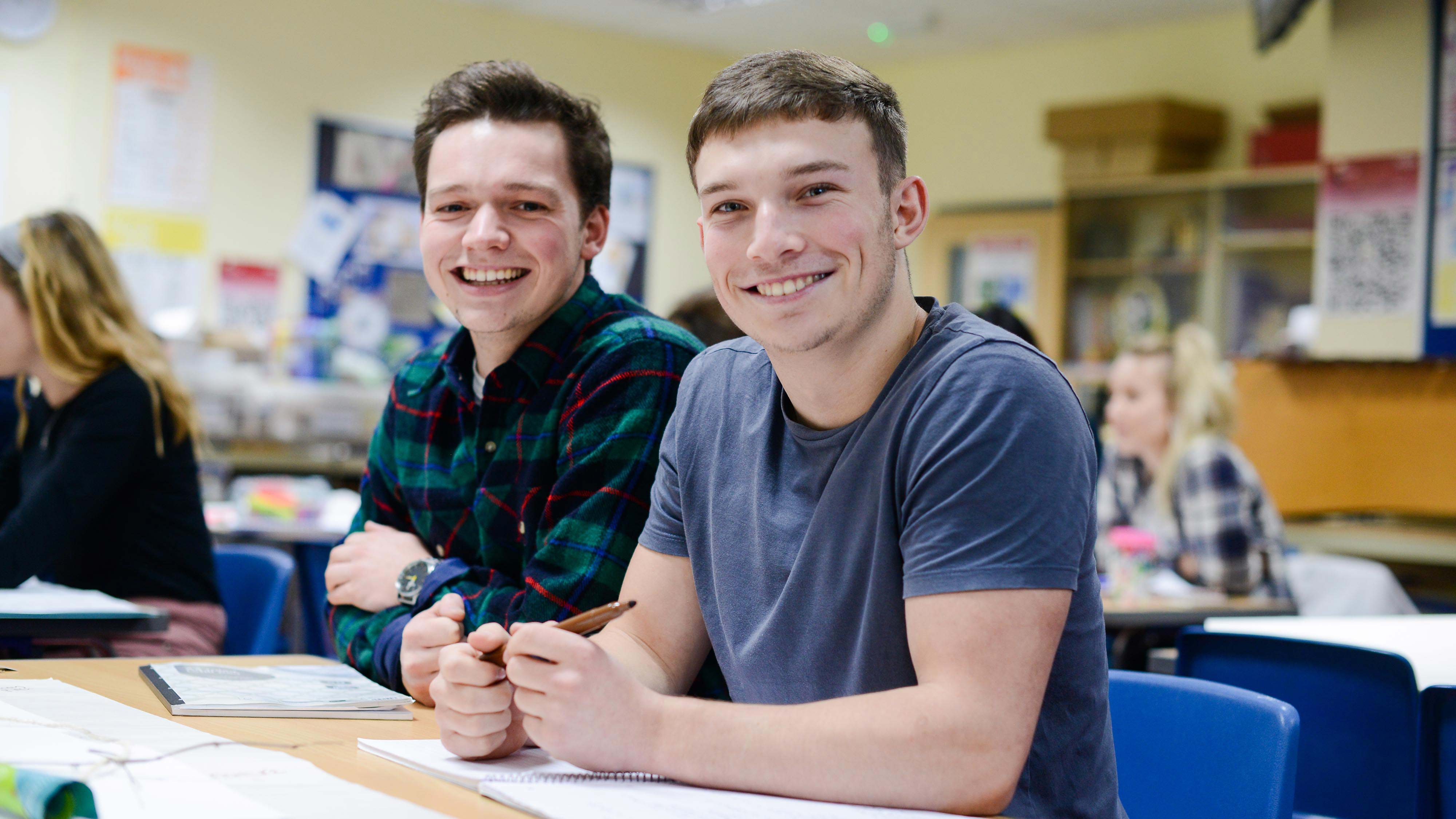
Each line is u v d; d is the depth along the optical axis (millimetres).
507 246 1588
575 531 1498
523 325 1621
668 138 7609
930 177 7656
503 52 6996
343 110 6535
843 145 1073
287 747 1048
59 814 752
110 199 5949
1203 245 6461
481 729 1025
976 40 7172
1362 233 5207
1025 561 987
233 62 6234
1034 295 7082
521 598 1484
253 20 6277
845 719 956
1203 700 1378
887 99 1114
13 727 1016
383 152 6648
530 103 1633
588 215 1697
